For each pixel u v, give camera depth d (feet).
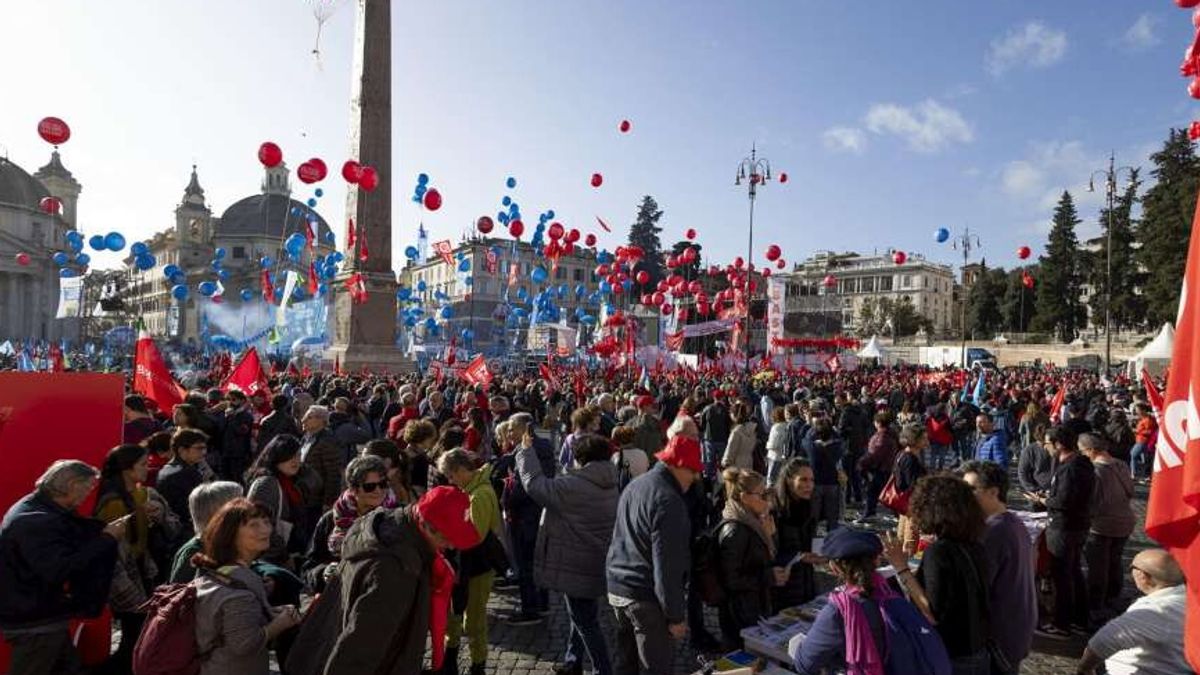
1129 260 194.59
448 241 92.84
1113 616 21.44
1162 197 176.65
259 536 11.05
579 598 15.78
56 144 45.78
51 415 15.55
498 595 23.72
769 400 46.60
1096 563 21.56
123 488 14.92
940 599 10.61
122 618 14.66
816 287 266.16
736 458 29.63
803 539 17.46
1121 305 193.88
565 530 15.99
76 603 12.20
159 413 28.30
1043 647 19.57
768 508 16.40
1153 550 11.43
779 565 16.90
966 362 178.70
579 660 17.33
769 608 15.66
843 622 9.57
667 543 12.85
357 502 14.30
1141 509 37.65
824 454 28.89
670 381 72.18
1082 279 232.94
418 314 137.59
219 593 10.44
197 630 10.34
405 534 10.32
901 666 9.21
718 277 208.85
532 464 16.52
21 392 15.21
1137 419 49.44
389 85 75.00
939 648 9.42
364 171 47.73
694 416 39.17
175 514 17.39
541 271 94.79
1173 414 7.70
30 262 236.43
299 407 33.60
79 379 15.92
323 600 11.08
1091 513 21.27
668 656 13.42
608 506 15.99
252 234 281.95
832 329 190.90
